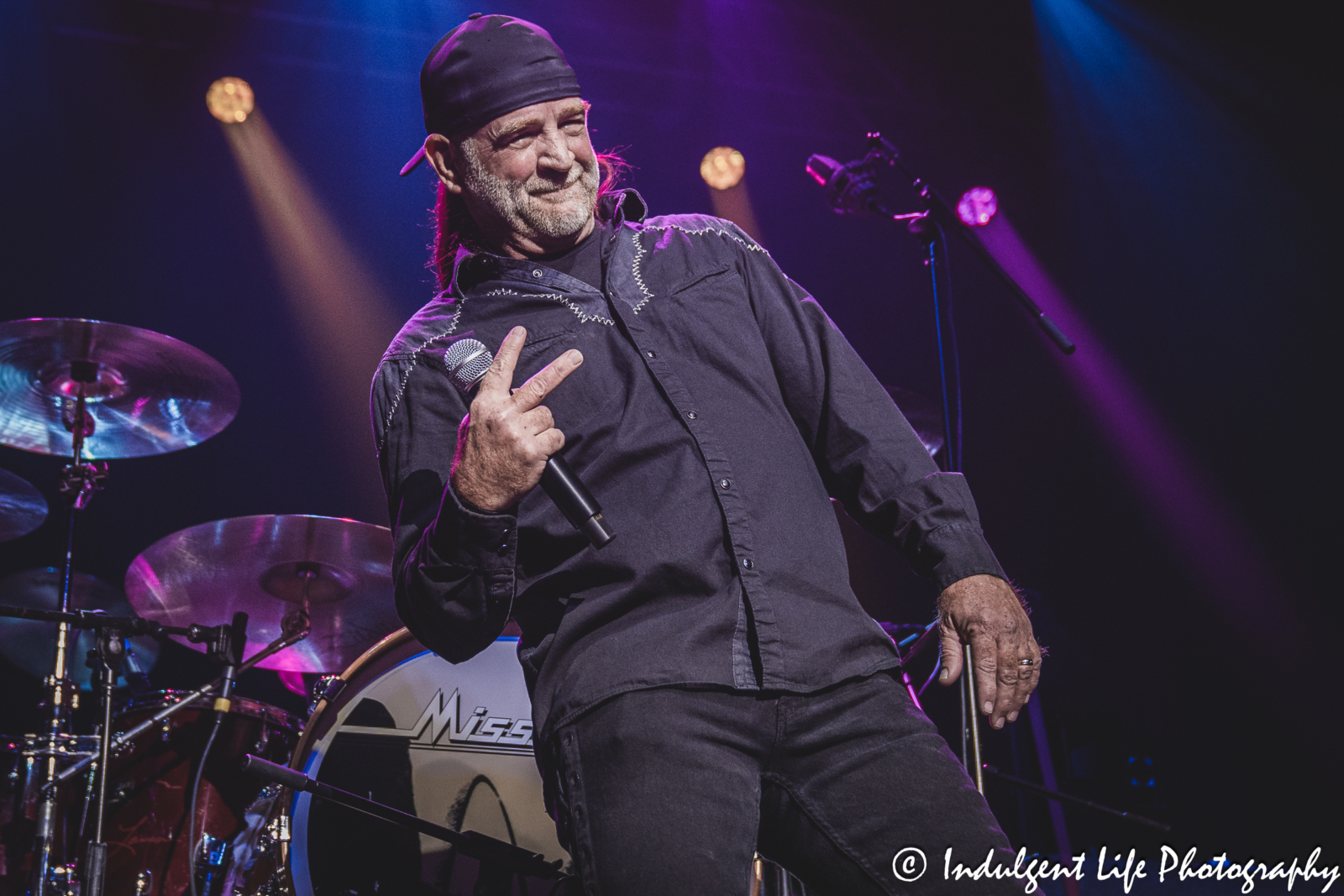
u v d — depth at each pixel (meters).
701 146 6.55
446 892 2.70
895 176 6.68
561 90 1.50
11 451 5.89
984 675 1.24
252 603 3.81
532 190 1.49
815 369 1.43
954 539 1.30
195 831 3.19
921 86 6.59
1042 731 3.81
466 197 1.57
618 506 1.28
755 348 1.41
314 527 3.47
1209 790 5.61
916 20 6.36
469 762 2.79
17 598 4.66
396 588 1.33
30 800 3.34
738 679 1.18
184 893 3.14
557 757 1.20
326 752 2.75
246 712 3.33
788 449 1.34
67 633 3.64
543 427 1.15
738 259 1.50
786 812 1.20
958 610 1.27
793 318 1.47
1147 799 4.39
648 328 1.39
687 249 1.49
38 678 5.36
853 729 1.19
